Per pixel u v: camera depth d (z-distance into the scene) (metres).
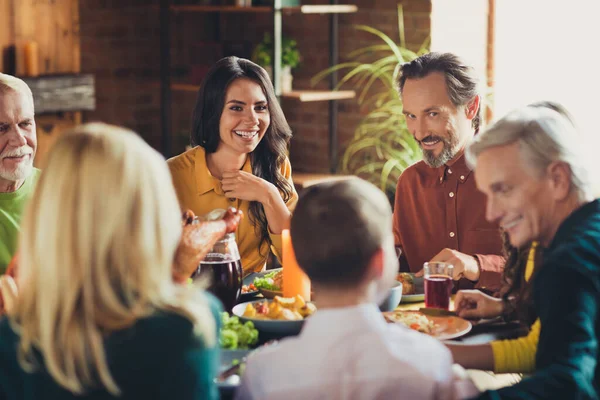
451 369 1.30
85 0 4.84
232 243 2.01
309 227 1.30
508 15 4.48
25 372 1.18
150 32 5.17
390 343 1.26
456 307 2.00
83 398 1.16
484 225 2.55
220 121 2.53
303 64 4.77
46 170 1.18
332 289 1.31
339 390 1.25
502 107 4.55
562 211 1.62
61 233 1.15
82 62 4.88
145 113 5.21
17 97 2.30
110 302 1.15
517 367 1.71
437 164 2.55
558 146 1.59
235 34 5.06
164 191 1.21
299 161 4.91
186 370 1.17
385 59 4.39
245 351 1.69
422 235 2.65
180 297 1.22
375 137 4.50
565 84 4.32
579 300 1.46
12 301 1.77
